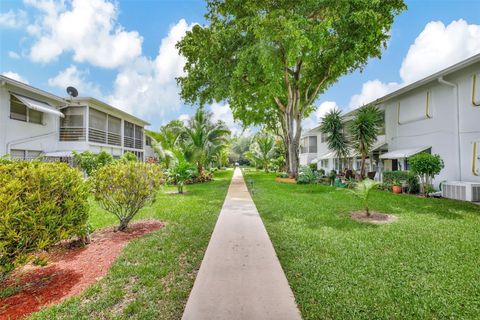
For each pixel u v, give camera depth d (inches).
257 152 1619.1
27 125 588.4
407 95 588.1
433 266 160.7
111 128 887.1
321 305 120.4
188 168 542.6
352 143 673.0
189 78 745.6
